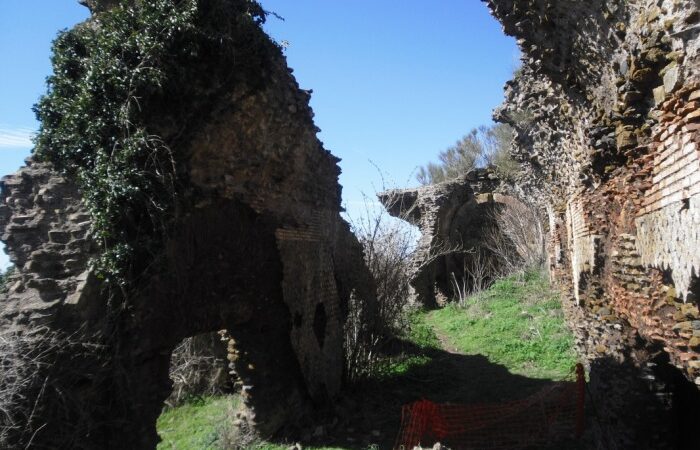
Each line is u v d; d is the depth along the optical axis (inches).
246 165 295.0
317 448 299.7
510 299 701.9
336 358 383.2
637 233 179.9
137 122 224.2
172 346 242.5
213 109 262.2
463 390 394.9
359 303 436.8
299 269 342.3
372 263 474.6
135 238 219.1
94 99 221.0
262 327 312.7
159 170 229.3
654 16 137.9
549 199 538.0
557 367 421.1
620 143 178.4
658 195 152.1
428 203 897.5
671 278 147.0
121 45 225.5
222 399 411.5
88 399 197.2
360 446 299.4
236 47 268.8
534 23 230.7
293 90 331.0
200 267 260.5
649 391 201.5
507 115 519.2
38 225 215.5
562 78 251.1
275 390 319.6
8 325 188.7
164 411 396.8
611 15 167.8
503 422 294.5
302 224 351.6
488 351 498.6
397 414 351.9
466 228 971.9
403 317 590.2
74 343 190.7
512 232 869.2
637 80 157.3
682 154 127.6
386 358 459.5
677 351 150.6
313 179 369.1
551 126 354.0
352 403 367.6
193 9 239.3
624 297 207.6
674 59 131.2
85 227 212.1
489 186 924.0
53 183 222.2
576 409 289.3
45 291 199.8
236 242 288.0
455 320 680.4
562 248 459.8
